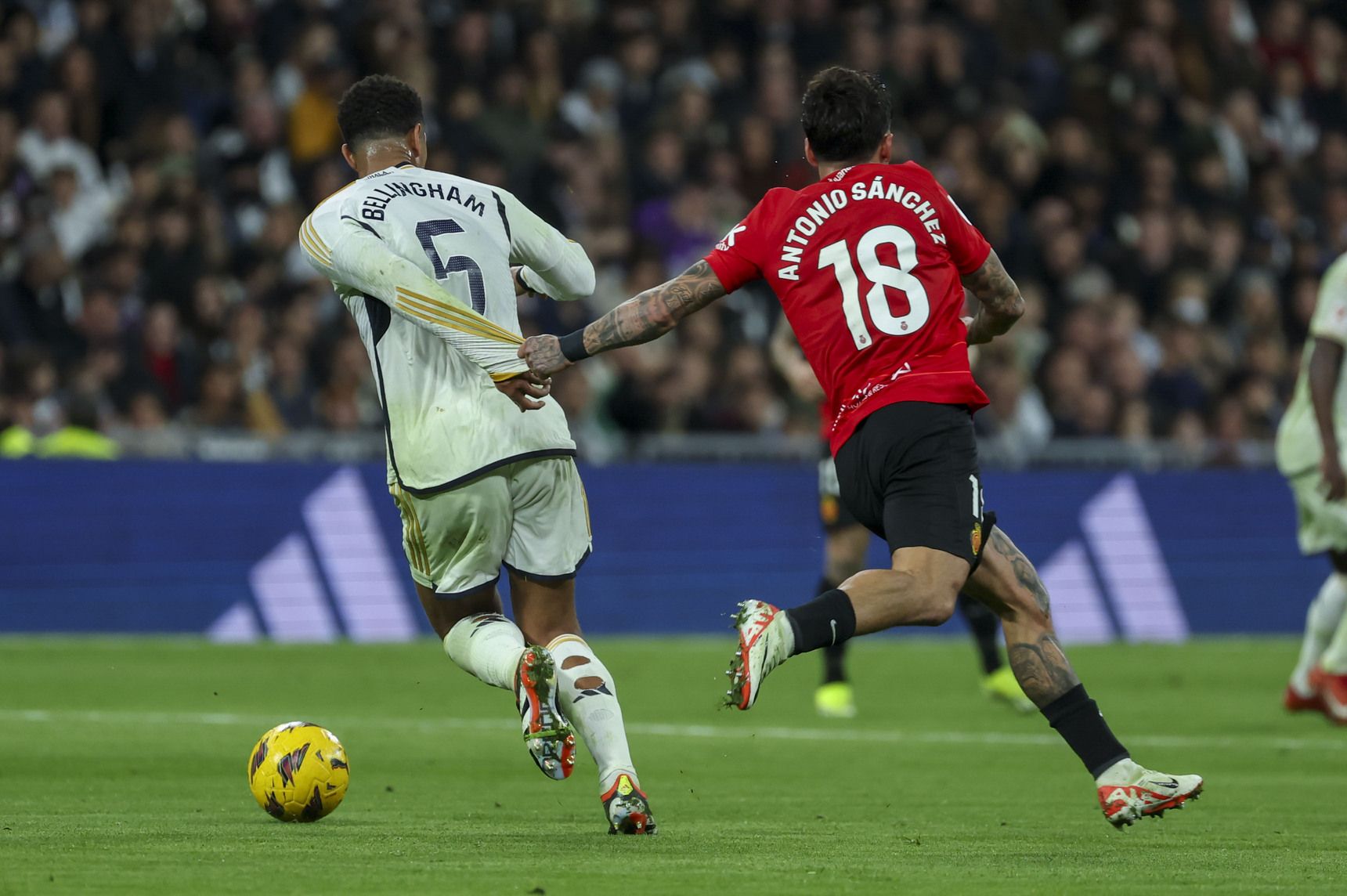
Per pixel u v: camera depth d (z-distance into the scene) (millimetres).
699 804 20703
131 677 37375
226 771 23109
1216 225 65125
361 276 17016
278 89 56812
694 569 50031
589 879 13867
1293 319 65625
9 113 52469
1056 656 17062
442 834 16906
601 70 61219
